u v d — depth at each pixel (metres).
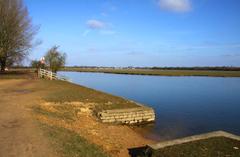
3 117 13.05
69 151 9.02
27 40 46.22
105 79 78.50
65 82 37.66
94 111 19.80
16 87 28.55
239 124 21.36
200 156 10.10
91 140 13.23
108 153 12.02
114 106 21.55
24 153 8.21
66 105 19.98
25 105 17.12
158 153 10.52
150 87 53.31
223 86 56.75
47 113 15.70
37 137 9.90
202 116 24.47
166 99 36.00
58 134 10.86
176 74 111.12
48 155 8.24
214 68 186.50
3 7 42.06
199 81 73.19
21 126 11.37
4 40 42.56
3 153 8.12
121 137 15.93
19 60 46.16
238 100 35.47
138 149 13.80
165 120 22.70
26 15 45.22
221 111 27.14
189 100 35.19
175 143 11.58
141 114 20.89
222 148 10.95
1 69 46.81
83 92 27.25
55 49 57.69
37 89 27.52
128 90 46.88
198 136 12.52
